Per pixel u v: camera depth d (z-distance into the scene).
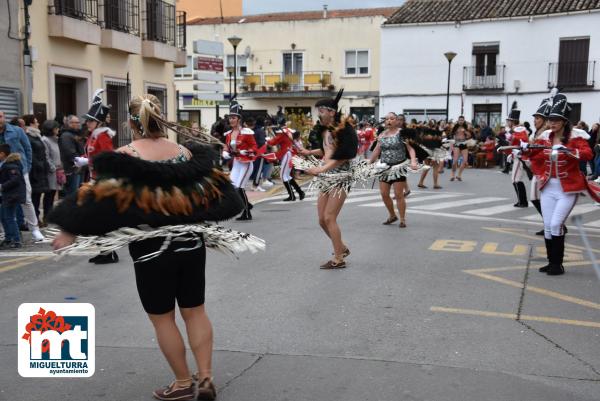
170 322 3.92
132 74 18.62
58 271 7.62
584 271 7.49
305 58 38.81
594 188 7.05
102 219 3.51
